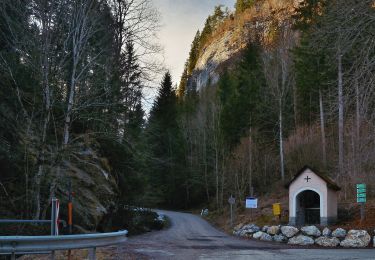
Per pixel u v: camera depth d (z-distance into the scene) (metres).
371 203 24.77
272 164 46.56
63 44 19.09
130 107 22.23
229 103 54.56
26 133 17.98
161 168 61.50
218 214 45.19
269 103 49.72
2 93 18.31
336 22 8.77
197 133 67.94
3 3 18.14
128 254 14.67
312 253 16.39
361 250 17.97
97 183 23.59
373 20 8.21
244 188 44.91
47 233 16.50
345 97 9.03
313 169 24.20
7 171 17.38
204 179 64.50
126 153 25.72
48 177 18.14
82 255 12.30
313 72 33.69
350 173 20.36
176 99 84.50
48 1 18.95
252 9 117.25
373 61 8.23
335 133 40.31
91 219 20.89
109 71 20.52
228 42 121.50
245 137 48.91
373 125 8.95
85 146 22.72
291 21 74.88
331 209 23.84
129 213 29.16
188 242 21.70
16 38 18.12
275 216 27.77
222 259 14.09
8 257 11.52
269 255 15.52
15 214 17.00
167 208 71.50
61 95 19.81
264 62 51.62
